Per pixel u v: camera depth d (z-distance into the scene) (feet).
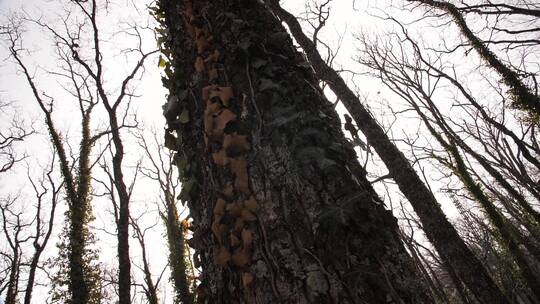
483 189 47.85
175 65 5.18
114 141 36.88
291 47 4.97
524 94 40.83
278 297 3.27
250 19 4.96
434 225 27.53
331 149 3.97
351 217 3.49
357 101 29.53
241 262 3.57
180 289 50.67
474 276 26.35
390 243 3.64
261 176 3.84
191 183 4.44
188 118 4.67
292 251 3.41
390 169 28.50
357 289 3.19
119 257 32.89
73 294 41.60
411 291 3.37
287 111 4.14
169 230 56.70
